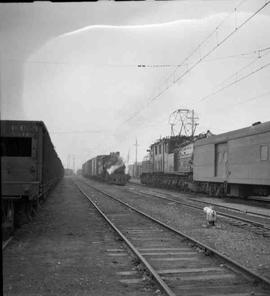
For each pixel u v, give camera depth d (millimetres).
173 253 9344
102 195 30906
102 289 6516
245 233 12359
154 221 15070
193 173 33875
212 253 8961
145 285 6754
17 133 13312
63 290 6453
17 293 6289
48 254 9312
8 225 12062
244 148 24312
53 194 31297
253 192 25391
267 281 6441
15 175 13266
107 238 11602
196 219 16141
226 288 6488
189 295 6109
